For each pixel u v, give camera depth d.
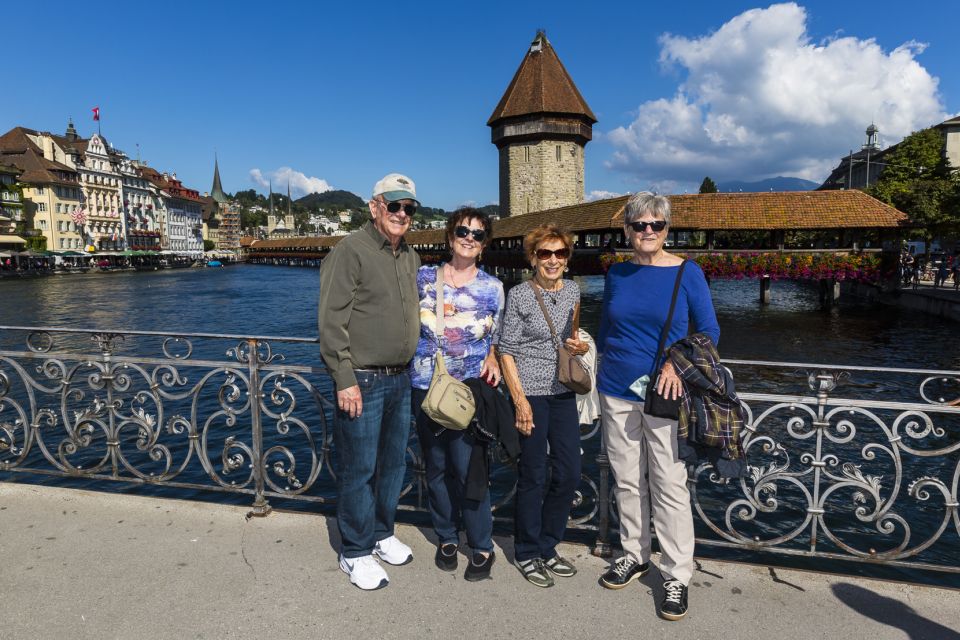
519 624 2.49
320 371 3.45
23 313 33.31
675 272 2.64
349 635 2.40
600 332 2.93
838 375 2.95
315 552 3.06
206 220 158.50
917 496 2.96
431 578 2.85
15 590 2.68
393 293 2.70
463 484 2.79
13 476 8.24
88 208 88.31
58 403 11.99
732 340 20.98
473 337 2.78
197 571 2.86
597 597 2.71
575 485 2.82
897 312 26.33
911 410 2.86
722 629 2.47
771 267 26.28
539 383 2.73
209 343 21.84
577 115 50.56
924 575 5.75
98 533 3.22
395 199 2.58
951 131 52.00
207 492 7.89
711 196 27.80
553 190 51.25
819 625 2.49
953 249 44.59
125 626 2.44
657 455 2.62
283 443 9.94
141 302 40.91
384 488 2.94
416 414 2.87
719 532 3.19
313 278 79.62
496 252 42.38
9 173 72.94
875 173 67.19
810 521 3.06
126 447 9.49
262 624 2.47
